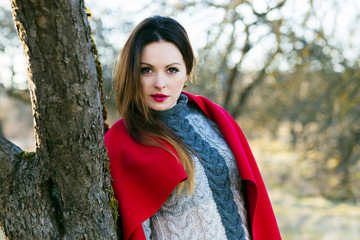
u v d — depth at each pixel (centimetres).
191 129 156
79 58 98
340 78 596
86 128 105
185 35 143
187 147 146
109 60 492
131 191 133
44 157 109
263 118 870
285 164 1140
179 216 141
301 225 710
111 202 124
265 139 1113
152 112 149
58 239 116
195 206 142
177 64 140
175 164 135
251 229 164
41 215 115
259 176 170
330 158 902
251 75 537
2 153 113
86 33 99
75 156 107
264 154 1161
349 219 748
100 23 457
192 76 165
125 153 138
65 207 114
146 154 137
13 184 114
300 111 846
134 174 135
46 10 89
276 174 1071
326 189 956
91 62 102
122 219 131
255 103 806
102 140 113
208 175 148
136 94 141
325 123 852
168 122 152
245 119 870
